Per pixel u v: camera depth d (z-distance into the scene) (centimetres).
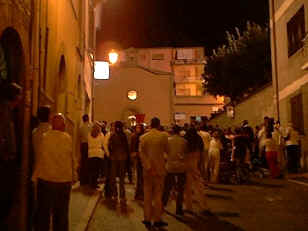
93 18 2480
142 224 955
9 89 682
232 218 1012
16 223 764
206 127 1633
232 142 1703
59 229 706
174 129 1079
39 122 755
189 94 6381
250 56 3581
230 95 3894
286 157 1986
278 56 2403
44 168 693
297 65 2098
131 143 1302
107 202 1222
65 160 705
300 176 1794
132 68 5003
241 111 3347
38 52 908
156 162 946
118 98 4950
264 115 2758
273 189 1470
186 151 1076
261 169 1870
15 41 798
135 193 1296
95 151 1370
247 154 1670
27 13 834
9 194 773
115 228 916
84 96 1998
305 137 1988
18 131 802
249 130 1706
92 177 1376
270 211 1092
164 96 4956
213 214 1059
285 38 2275
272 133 1889
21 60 818
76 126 1658
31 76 853
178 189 1064
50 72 1098
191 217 1032
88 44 2192
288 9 2220
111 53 2631
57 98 1238
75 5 1633
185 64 6450
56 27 1182
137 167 1290
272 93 2581
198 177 1090
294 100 2147
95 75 2642
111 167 1266
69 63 1456
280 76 2373
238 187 1528
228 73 3756
